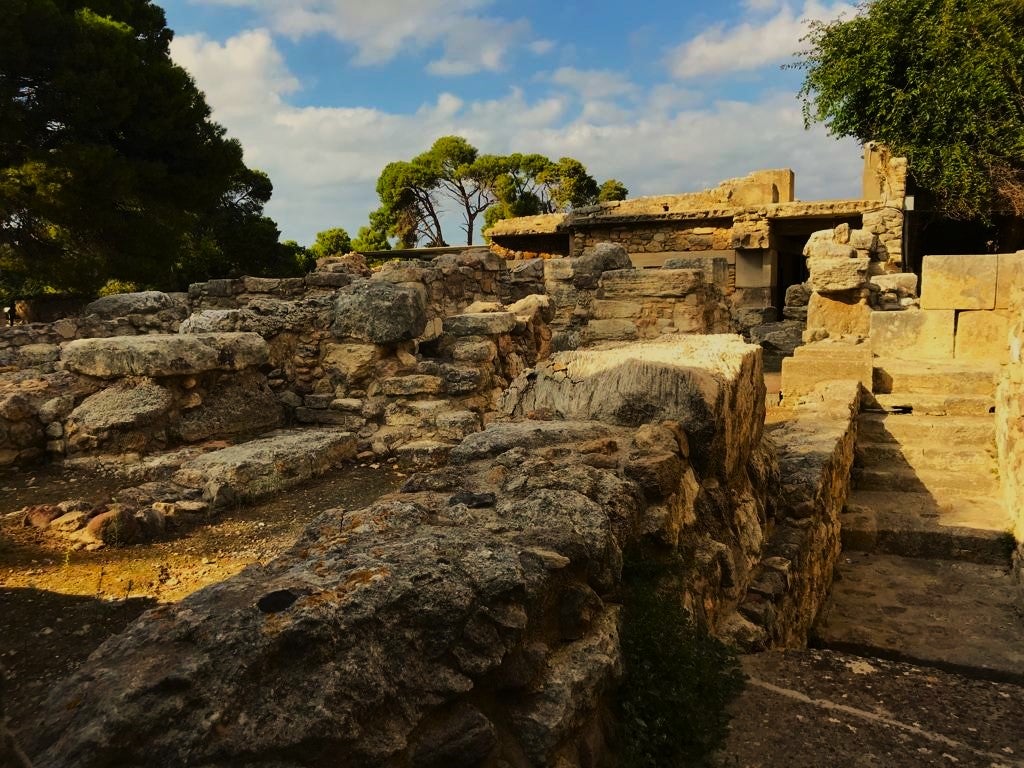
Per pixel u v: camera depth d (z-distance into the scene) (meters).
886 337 8.41
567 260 13.23
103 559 4.20
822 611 4.67
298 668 1.62
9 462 6.02
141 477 5.88
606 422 3.66
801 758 2.43
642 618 2.56
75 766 1.39
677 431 3.34
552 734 1.89
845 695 2.85
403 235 41.19
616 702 2.32
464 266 12.57
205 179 17.12
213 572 4.01
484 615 1.90
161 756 1.45
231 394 7.11
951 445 6.62
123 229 15.79
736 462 3.84
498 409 4.14
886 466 6.53
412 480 2.95
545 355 10.24
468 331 8.69
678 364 3.71
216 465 5.46
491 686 1.90
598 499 2.67
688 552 3.08
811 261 9.91
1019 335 5.59
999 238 17.56
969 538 5.39
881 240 15.23
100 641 3.13
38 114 14.52
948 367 7.62
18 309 14.37
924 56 16.27
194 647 1.66
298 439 6.52
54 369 7.33
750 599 3.54
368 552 2.06
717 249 18.92
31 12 13.88
